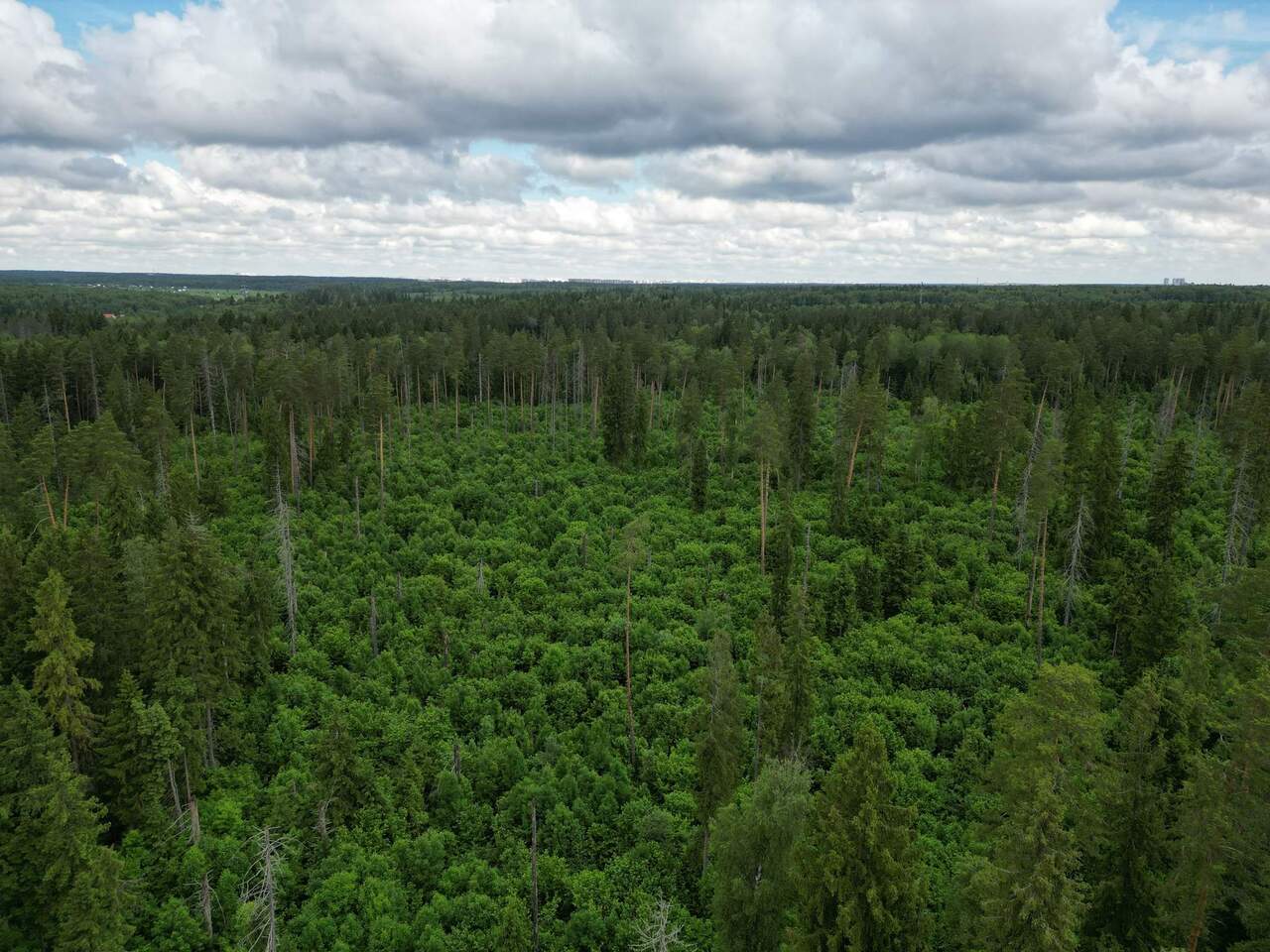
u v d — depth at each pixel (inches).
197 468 3484.3
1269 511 2645.2
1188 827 1074.1
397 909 1352.1
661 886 1459.2
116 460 2679.6
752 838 1152.2
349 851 1460.4
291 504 3174.2
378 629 2266.2
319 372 3353.8
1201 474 3348.9
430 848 1473.9
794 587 2230.6
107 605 1715.1
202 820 1539.1
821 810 1089.4
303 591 2402.8
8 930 1224.8
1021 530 2773.1
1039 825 930.1
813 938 1019.9
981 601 2484.0
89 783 1451.8
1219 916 1168.8
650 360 4611.2
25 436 3267.7
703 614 2374.5
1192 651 1641.2
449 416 4665.4
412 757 1689.2
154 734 1470.2
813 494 3422.7
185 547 1633.9
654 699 2006.6
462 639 2241.6
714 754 1433.3
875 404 3299.7
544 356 4751.5
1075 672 1086.4
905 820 1040.8
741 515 3169.3
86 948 1159.0
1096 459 2704.2
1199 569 2529.5
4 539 1758.1
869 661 2155.5
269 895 1114.1
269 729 1797.5
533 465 3737.7
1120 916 1167.6
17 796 1253.7
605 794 1663.4
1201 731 1483.8
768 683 1601.9
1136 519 2915.8
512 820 1598.2
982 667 2132.1
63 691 1477.6
